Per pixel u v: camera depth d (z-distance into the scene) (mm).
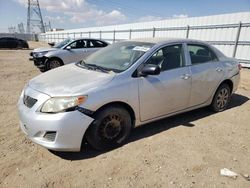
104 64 3822
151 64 3469
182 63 4043
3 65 12297
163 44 3857
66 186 2588
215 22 12727
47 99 2914
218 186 2631
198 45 4414
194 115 4750
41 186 2578
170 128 4090
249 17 11133
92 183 2639
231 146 3529
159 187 2592
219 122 4426
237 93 6793
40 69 10195
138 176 2768
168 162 3055
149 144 3500
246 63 11555
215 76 4539
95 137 3119
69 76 3432
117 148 3367
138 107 3453
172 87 3801
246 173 2877
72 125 2871
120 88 3207
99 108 3082
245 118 4672
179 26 14969
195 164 3027
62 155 3176
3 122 4258
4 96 6008
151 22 17391
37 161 3039
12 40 28297
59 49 9922
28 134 3059
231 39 12039
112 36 23609
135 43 4066
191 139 3703
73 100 2877
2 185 2582
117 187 2580
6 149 3309
